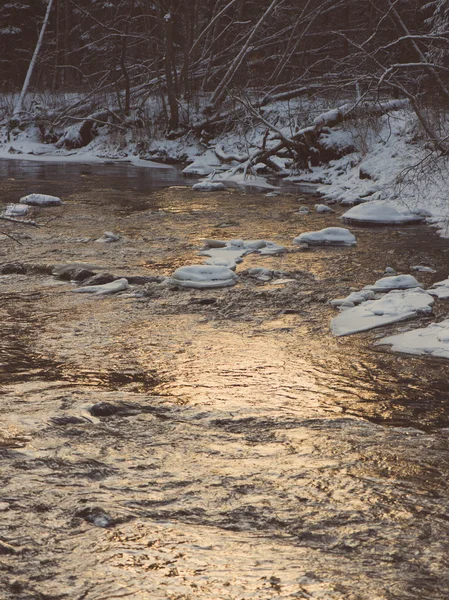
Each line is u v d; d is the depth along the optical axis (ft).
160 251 63.36
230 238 69.67
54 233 71.26
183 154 148.05
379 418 28.35
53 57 219.20
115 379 32.94
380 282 49.98
